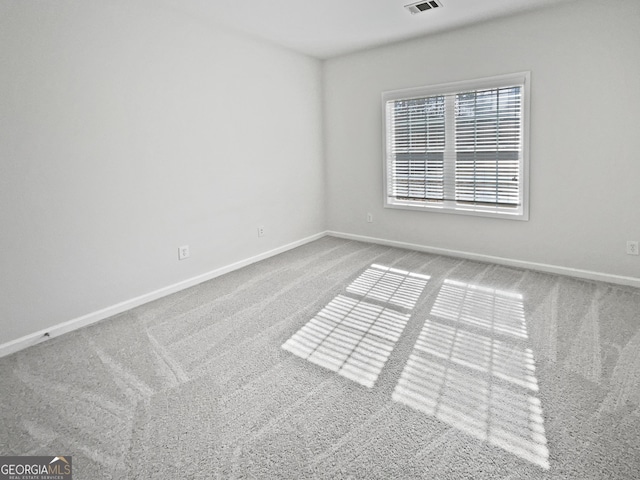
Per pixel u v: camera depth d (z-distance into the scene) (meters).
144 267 3.30
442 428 1.77
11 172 2.47
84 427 1.84
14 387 2.17
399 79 4.41
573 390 1.99
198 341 2.64
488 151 3.95
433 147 4.33
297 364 2.33
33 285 2.64
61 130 2.68
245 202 4.20
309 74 4.88
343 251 4.70
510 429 1.75
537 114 3.57
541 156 3.62
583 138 3.39
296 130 4.77
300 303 3.21
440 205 4.40
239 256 4.20
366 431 1.76
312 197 5.15
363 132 4.84
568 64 3.36
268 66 4.29
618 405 1.87
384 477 1.51
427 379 2.14
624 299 3.05
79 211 2.83
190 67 3.48
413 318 2.88
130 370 2.31
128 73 3.02
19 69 2.45
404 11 3.39
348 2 3.16
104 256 3.01
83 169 2.82
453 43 3.96
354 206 5.13
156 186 3.32
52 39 2.57
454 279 3.64
